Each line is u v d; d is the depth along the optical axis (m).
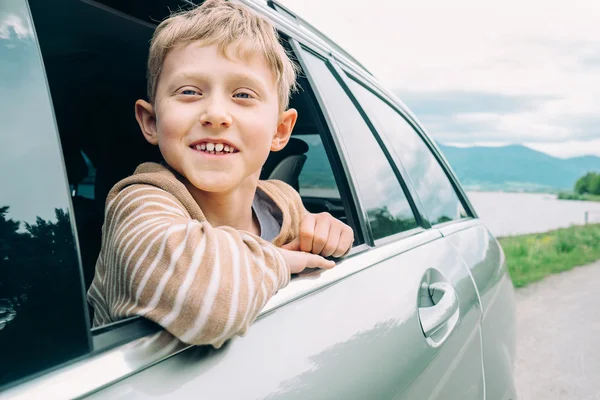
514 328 2.43
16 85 0.61
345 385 0.91
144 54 1.51
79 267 0.60
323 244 1.18
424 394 1.22
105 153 1.74
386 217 1.69
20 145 0.59
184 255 0.71
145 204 0.82
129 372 0.63
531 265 8.77
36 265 0.56
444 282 1.63
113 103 1.69
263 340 0.83
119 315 0.71
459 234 2.26
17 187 0.57
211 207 1.09
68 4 1.23
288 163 1.87
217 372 0.72
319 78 1.63
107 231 0.86
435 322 1.39
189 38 0.95
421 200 2.15
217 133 0.92
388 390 1.04
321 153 1.85
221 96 0.93
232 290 0.71
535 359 4.18
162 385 0.65
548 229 14.95
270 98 1.02
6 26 0.63
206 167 0.92
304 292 1.01
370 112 1.96
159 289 0.69
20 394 0.52
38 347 0.55
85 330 0.60
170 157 0.94
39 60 0.65
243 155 0.96
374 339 1.08
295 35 1.57
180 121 0.92
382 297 1.23
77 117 1.67
